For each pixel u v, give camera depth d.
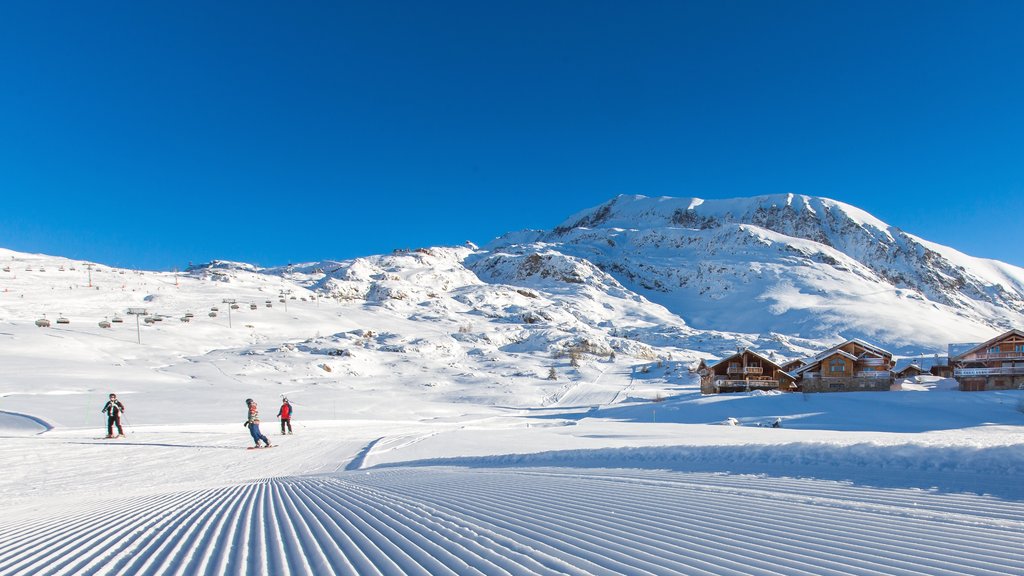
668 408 45.56
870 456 7.70
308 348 86.31
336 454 15.05
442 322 139.12
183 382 63.09
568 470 8.98
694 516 4.94
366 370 79.38
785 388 59.50
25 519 5.95
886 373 52.66
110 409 19.08
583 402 64.31
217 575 3.48
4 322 89.12
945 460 7.12
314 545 4.27
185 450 16.05
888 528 4.27
